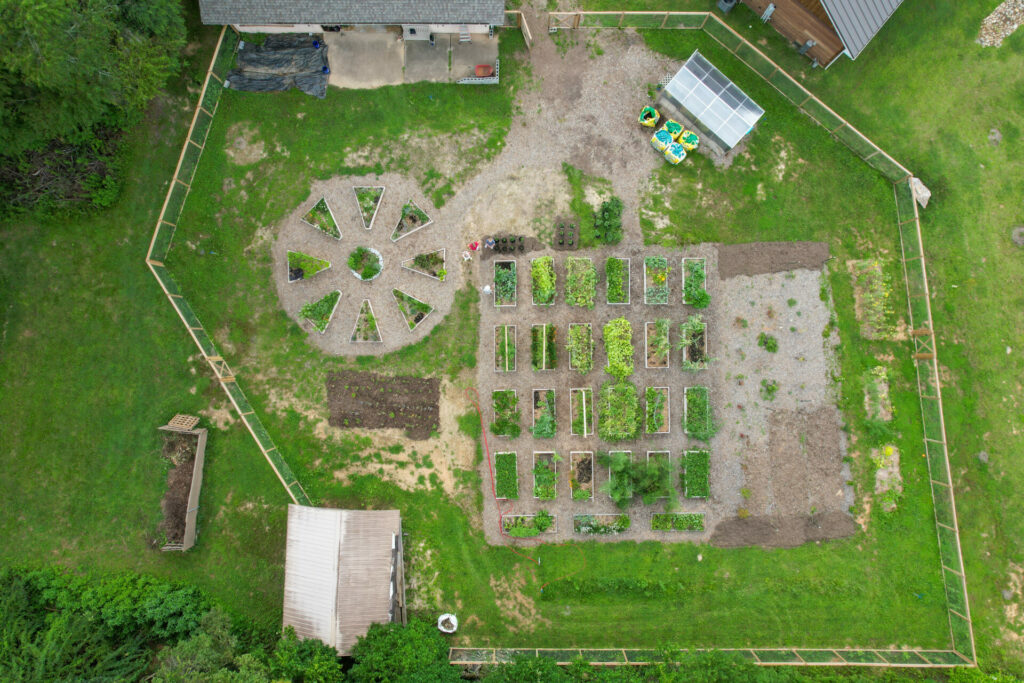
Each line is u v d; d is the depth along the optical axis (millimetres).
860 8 25641
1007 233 28203
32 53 21906
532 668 25078
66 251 27891
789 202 28328
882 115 28500
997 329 28031
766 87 28453
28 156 26922
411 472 28125
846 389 28047
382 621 25562
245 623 27203
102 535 27484
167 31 25234
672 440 28188
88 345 27844
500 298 28156
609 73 28562
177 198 27641
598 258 28406
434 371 28312
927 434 27797
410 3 26438
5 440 27656
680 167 28438
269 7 26500
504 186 28516
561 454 28156
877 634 27562
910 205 27750
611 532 27938
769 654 27328
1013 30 28297
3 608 25828
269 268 28344
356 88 28500
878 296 27875
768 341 28031
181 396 27938
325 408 28219
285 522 27766
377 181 28500
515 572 27969
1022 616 27234
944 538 27531
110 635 26344
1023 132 28266
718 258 28312
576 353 27797
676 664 25703
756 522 27922
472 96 28531
